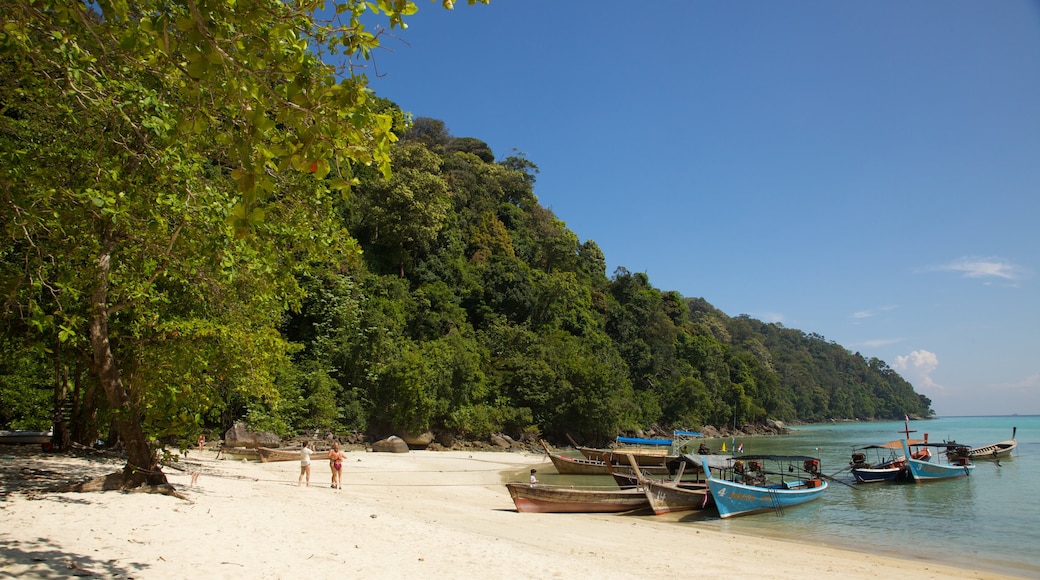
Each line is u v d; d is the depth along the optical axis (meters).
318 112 4.88
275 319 19.94
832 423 175.62
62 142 11.67
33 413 26.83
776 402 119.81
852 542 19.44
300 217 12.12
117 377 13.59
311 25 5.59
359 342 48.78
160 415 13.79
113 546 9.09
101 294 13.02
